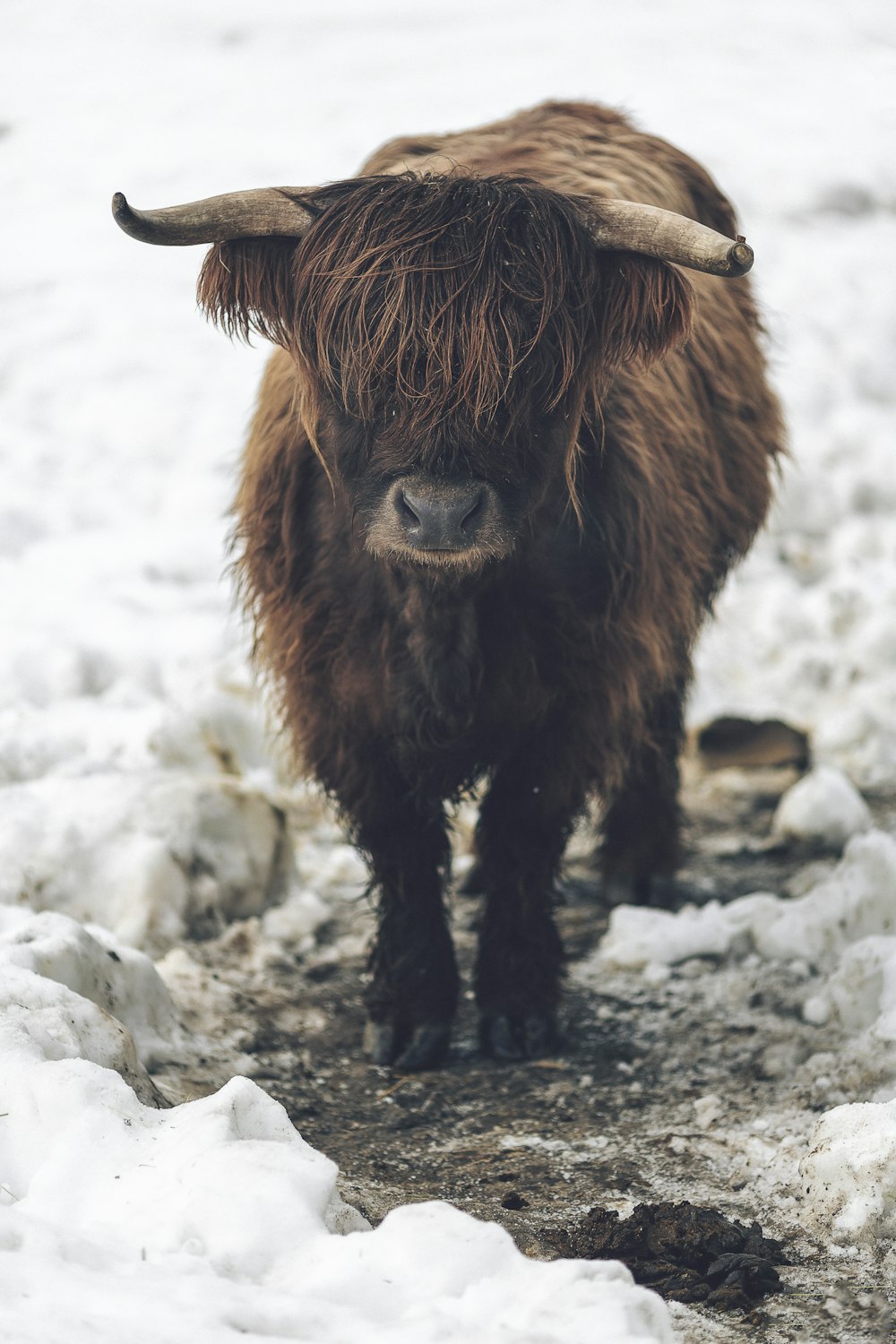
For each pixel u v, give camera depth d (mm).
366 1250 2852
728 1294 3141
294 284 3828
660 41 18672
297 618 4430
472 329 3568
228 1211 2924
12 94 17328
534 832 4582
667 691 5363
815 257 12133
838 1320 3090
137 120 15953
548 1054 4645
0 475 9477
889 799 6762
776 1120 4070
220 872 5402
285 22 20922
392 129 15203
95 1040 3715
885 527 9281
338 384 3758
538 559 4094
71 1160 3133
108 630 7680
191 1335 2467
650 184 5434
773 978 4965
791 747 7164
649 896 5863
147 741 6281
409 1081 4504
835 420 10102
